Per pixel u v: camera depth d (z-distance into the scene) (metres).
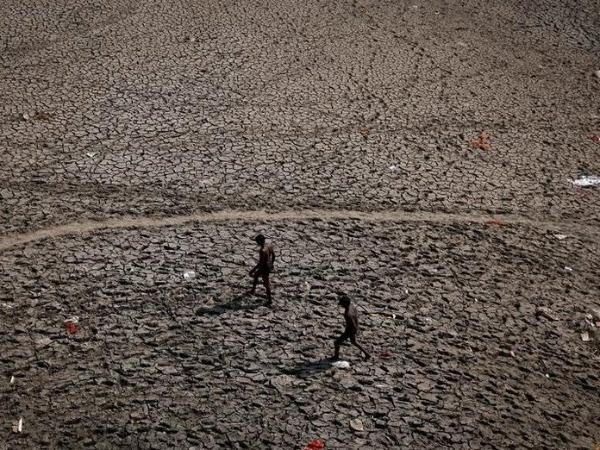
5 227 13.78
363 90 19.50
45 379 10.83
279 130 17.48
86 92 18.30
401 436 10.37
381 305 12.67
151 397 10.64
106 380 10.87
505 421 10.85
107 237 13.71
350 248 13.95
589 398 11.53
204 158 16.23
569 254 14.58
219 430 10.23
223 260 13.32
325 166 16.34
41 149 16.09
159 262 13.18
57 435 10.03
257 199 15.09
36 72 18.95
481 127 18.53
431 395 11.09
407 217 15.02
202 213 14.56
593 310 13.26
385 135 17.73
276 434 10.23
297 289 12.82
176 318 12.02
